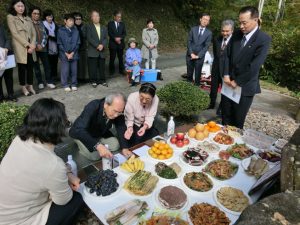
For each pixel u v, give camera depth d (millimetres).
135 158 2488
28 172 1717
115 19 7074
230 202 2059
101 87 6215
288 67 7641
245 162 2594
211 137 3113
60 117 1740
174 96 4281
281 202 1341
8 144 2721
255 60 3273
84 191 2098
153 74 6852
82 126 2812
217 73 4996
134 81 6504
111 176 2176
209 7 15273
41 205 1938
